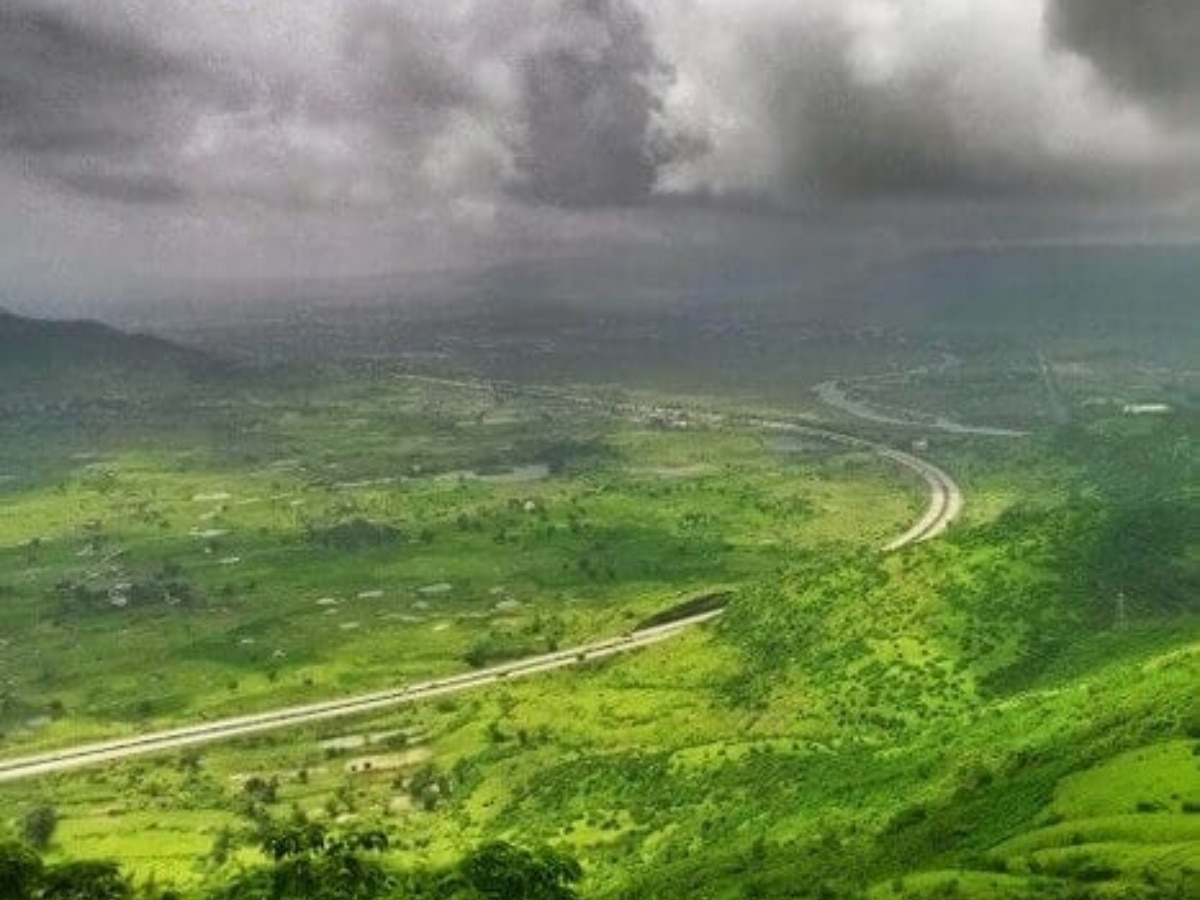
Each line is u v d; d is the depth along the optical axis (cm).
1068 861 14125
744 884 17862
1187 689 19088
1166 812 14912
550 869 11206
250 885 10875
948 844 16675
